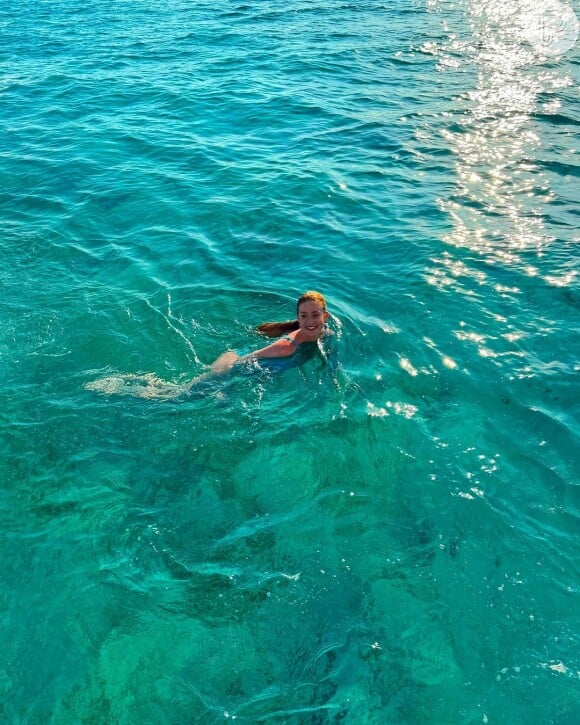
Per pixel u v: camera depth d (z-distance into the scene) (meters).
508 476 5.22
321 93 15.30
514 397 6.07
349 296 7.66
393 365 6.49
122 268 8.27
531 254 8.52
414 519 4.88
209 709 3.77
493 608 4.24
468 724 3.66
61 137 12.83
